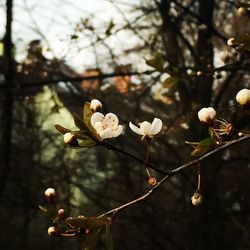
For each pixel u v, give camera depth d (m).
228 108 3.72
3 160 6.55
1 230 10.69
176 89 5.80
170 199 8.52
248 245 6.71
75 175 8.87
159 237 7.48
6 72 5.36
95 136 1.72
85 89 7.27
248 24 6.33
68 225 1.78
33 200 8.21
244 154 7.13
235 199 7.61
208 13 5.35
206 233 5.69
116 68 6.14
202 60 4.12
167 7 5.33
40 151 9.54
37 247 11.20
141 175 7.56
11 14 5.14
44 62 5.65
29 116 8.66
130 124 1.88
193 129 5.32
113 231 7.81
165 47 5.77
